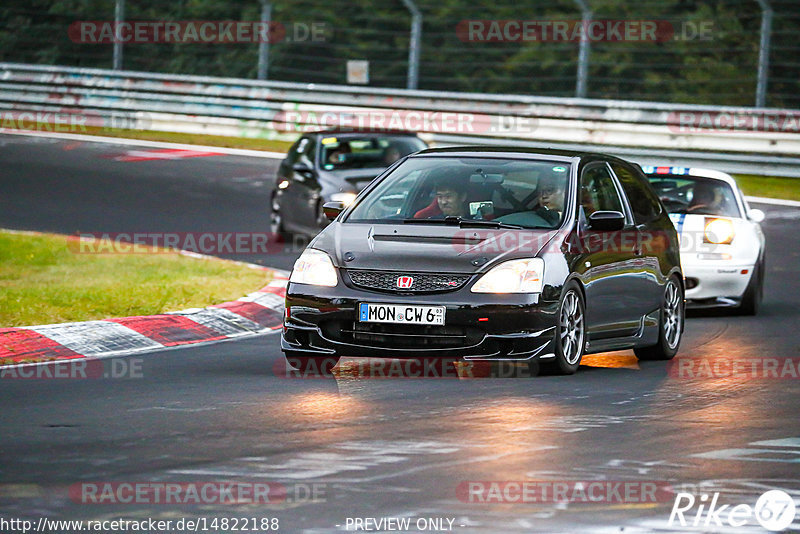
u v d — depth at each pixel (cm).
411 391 2803
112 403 2641
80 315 3822
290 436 2300
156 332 3675
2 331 3469
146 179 8000
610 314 3250
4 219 6581
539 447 2227
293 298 3028
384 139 6103
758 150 8144
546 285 2964
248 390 2806
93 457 2127
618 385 2939
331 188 5706
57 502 1836
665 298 3512
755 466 2106
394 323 2928
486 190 3241
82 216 6738
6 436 2300
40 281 4541
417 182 3300
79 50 13650
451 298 2920
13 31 13725
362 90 9588
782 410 2638
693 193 4681
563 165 3306
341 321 2978
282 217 6138
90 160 8750
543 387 2883
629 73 11856
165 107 10162
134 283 4503
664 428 2420
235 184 7888
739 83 11469
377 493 1894
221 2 12900
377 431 2348
